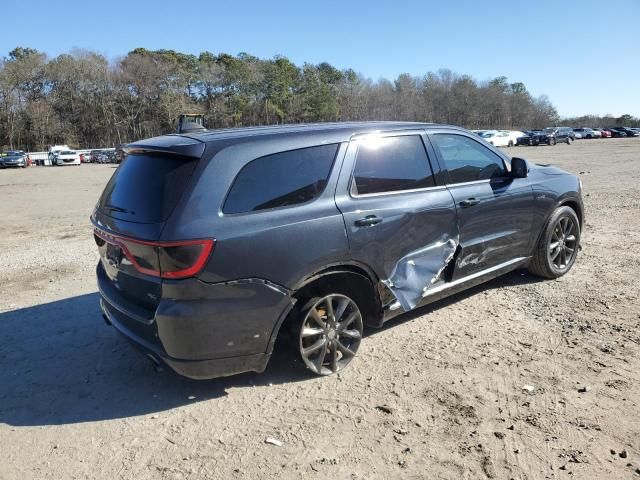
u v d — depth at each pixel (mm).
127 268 3410
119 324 3635
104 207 3820
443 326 4508
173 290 3096
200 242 3066
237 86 101125
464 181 4586
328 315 3676
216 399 3514
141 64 98312
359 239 3695
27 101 96625
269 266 3285
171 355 3176
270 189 3398
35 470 2867
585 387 3422
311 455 2871
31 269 7113
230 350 3248
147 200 3330
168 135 3840
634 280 5484
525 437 2938
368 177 3893
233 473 2758
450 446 2891
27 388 3781
